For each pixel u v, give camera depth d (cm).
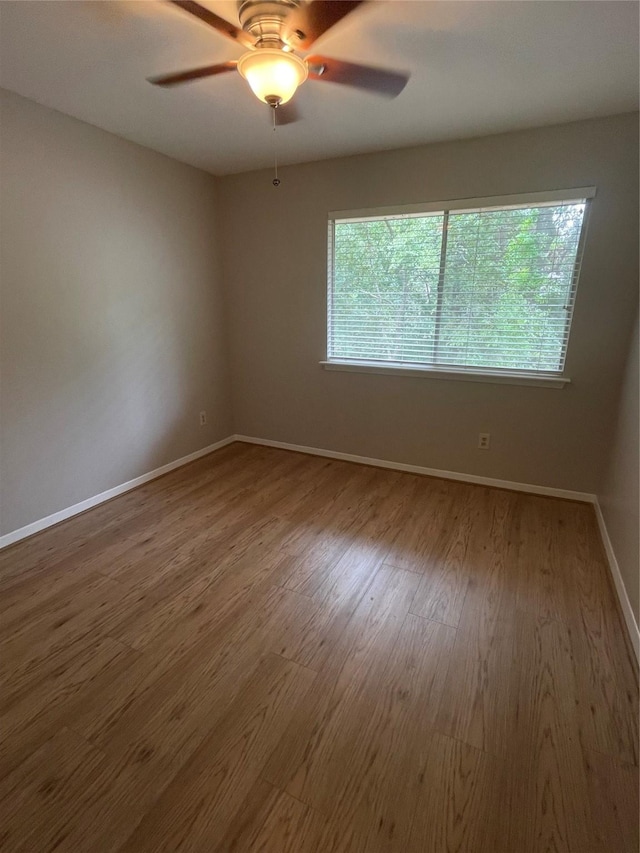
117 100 224
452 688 156
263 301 374
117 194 281
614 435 267
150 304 318
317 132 262
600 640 178
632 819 117
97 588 210
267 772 128
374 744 136
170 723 143
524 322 288
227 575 220
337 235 330
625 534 205
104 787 124
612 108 229
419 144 282
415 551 241
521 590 208
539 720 144
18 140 224
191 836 113
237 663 167
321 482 332
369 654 171
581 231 260
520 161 262
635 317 248
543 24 157
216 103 226
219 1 145
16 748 135
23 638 178
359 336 344
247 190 352
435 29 160
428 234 299
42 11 150
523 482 311
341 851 110
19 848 110
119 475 312
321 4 134
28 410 249
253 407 411
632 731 140
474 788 124
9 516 246
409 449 345
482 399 310
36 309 245
